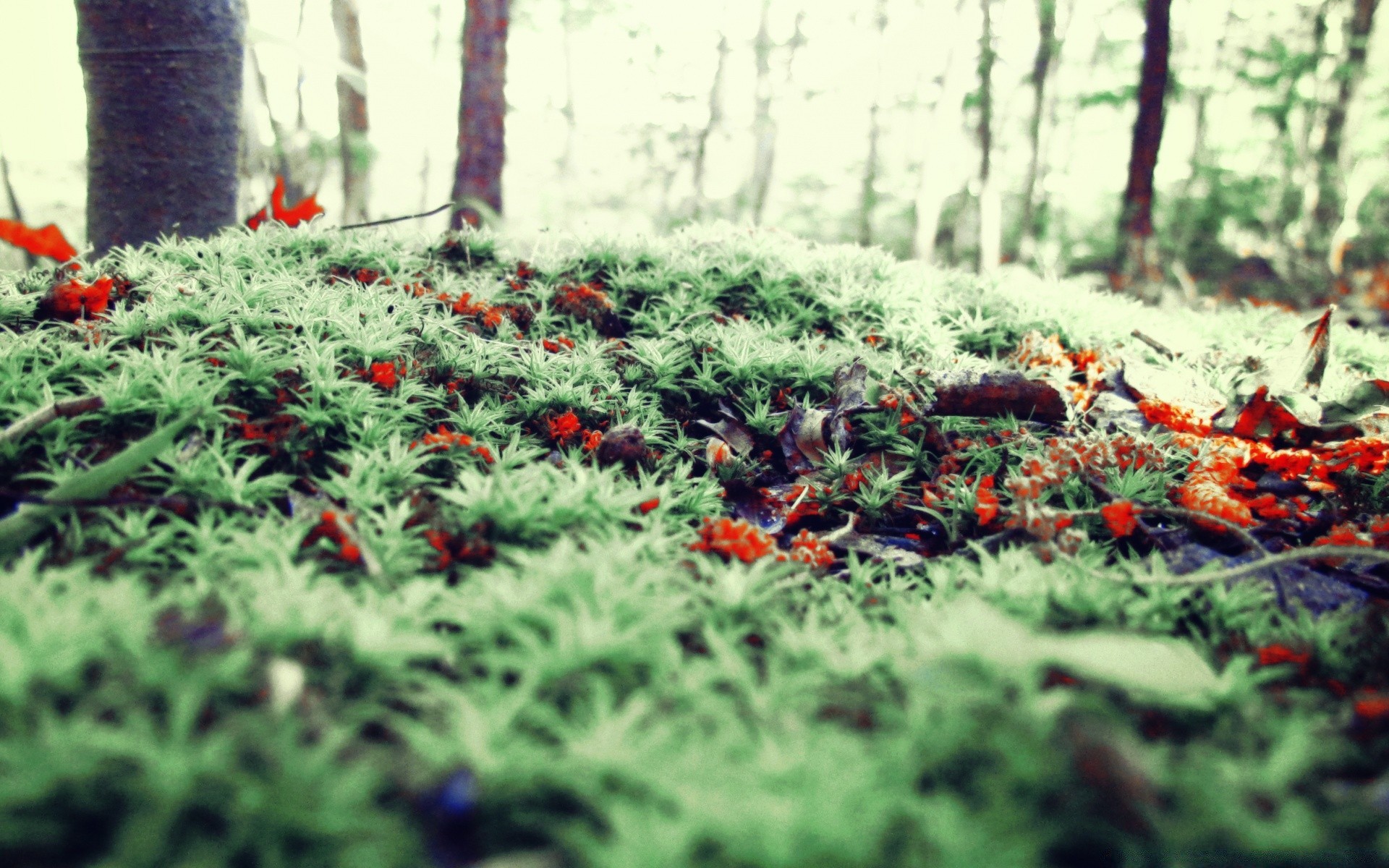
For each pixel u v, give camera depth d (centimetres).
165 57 507
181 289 407
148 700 166
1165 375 448
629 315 522
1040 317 523
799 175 2412
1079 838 158
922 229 1673
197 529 244
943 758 170
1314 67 1461
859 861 140
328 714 172
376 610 204
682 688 185
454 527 259
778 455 403
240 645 174
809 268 552
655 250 573
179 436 297
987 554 274
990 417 400
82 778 143
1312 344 416
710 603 239
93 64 506
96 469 242
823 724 182
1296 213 1800
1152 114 1202
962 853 142
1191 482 334
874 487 350
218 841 140
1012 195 2158
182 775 140
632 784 157
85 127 527
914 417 391
